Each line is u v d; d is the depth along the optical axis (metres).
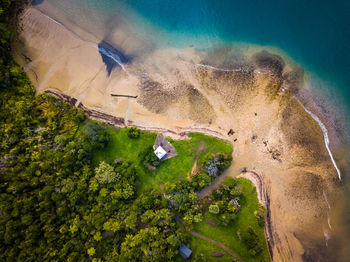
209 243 37.25
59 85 41.81
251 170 40.34
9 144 34.78
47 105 39.69
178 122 41.44
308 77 42.81
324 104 42.28
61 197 33.84
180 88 42.59
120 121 41.16
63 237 33.03
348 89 42.38
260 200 39.09
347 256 38.62
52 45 42.62
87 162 37.34
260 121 41.59
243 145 40.94
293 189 40.12
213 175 38.16
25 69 41.66
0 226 30.08
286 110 41.97
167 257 33.75
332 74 42.72
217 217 37.78
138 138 40.22
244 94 42.25
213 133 41.03
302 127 41.69
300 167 40.72
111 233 35.53
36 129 37.53
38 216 32.78
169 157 39.62
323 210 39.91
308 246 38.69
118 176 36.34
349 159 41.09
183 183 37.78
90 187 35.06
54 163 35.19
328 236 39.22
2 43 39.38
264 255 37.12
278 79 42.56
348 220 39.75
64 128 39.22
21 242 30.78
